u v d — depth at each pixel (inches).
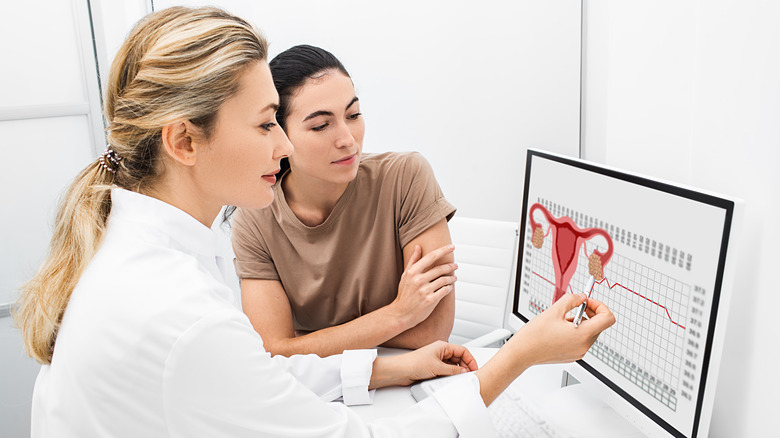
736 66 33.6
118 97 28.2
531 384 46.7
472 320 69.0
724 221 29.9
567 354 34.4
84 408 25.2
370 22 87.7
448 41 87.7
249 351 26.2
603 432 39.4
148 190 29.1
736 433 36.6
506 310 67.6
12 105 79.8
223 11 29.1
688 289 32.6
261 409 26.4
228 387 25.5
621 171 37.2
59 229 29.2
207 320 25.0
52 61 81.0
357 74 89.7
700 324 31.9
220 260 34.0
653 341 35.6
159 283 25.9
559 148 90.7
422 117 91.3
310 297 51.1
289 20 87.2
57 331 27.6
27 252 83.3
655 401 35.8
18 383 83.6
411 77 89.7
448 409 32.1
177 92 26.6
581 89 88.5
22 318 28.5
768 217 32.5
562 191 43.5
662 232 34.2
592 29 85.2
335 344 47.8
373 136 92.4
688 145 39.2
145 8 84.8
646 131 43.0
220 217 78.4
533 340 34.1
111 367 24.7
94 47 82.5
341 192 48.1
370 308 52.0
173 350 24.5
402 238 49.7
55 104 81.9
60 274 27.5
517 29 86.7
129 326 24.8
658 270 34.7
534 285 48.5
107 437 25.2
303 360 44.1
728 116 34.6
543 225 46.3
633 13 43.0
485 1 86.2
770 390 33.5
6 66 78.8
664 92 40.8
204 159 28.3
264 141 28.8
